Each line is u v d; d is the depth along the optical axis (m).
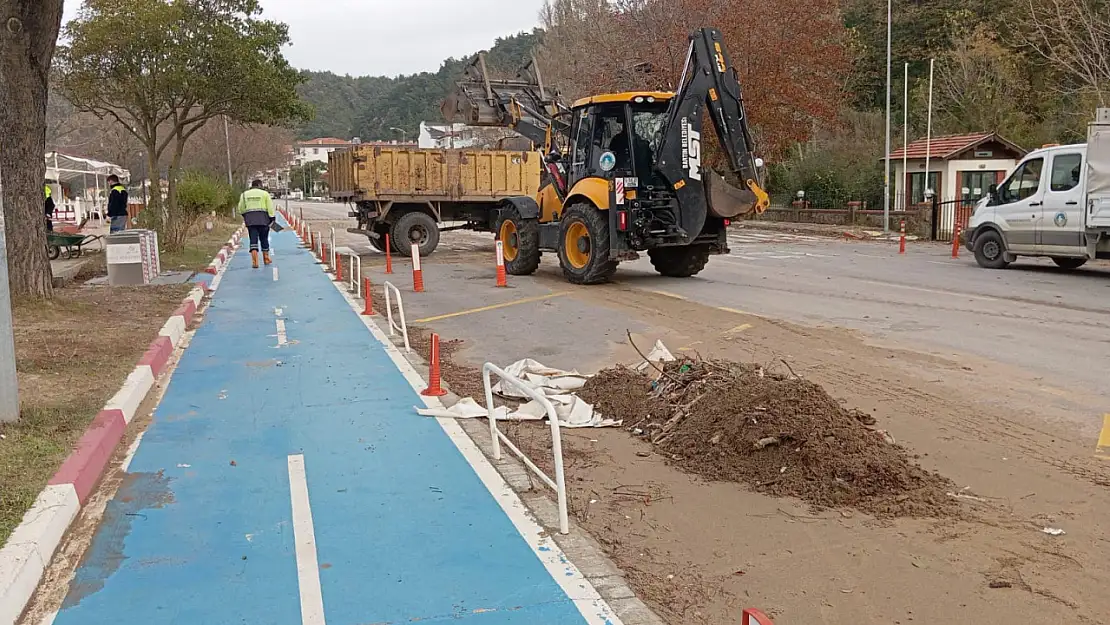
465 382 8.74
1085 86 28.59
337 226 41.09
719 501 5.49
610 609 4.16
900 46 43.84
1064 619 3.99
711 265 18.88
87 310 12.14
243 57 23.98
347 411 7.70
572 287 15.36
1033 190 16.89
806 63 34.03
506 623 4.04
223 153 52.31
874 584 4.37
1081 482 5.62
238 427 7.24
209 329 12.03
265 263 21.53
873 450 5.86
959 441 6.45
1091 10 29.61
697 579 4.46
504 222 17.97
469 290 15.44
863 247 23.94
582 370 9.17
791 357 9.30
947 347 9.62
